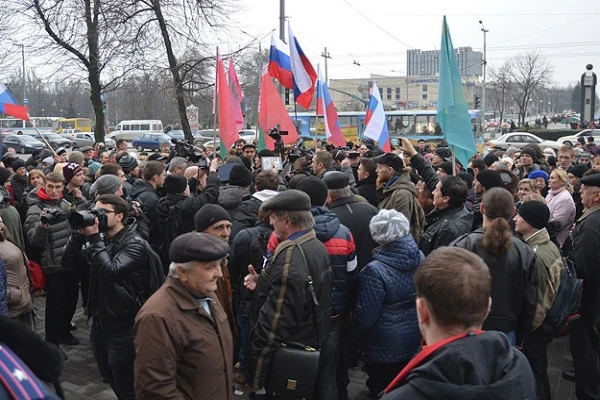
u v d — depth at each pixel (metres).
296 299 3.44
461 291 1.84
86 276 6.41
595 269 4.44
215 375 2.81
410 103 70.94
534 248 4.20
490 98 77.31
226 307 4.07
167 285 2.83
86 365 5.63
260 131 10.09
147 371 2.63
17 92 57.81
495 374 1.75
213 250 2.78
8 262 4.67
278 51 10.63
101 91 20.38
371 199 6.69
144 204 6.14
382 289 3.76
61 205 5.85
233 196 5.80
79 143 47.50
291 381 3.39
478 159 8.70
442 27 6.57
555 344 6.46
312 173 7.86
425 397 1.69
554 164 12.27
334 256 4.02
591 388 4.57
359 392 5.17
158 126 53.09
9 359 1.22
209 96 20.83
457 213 4.76
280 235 3.73
